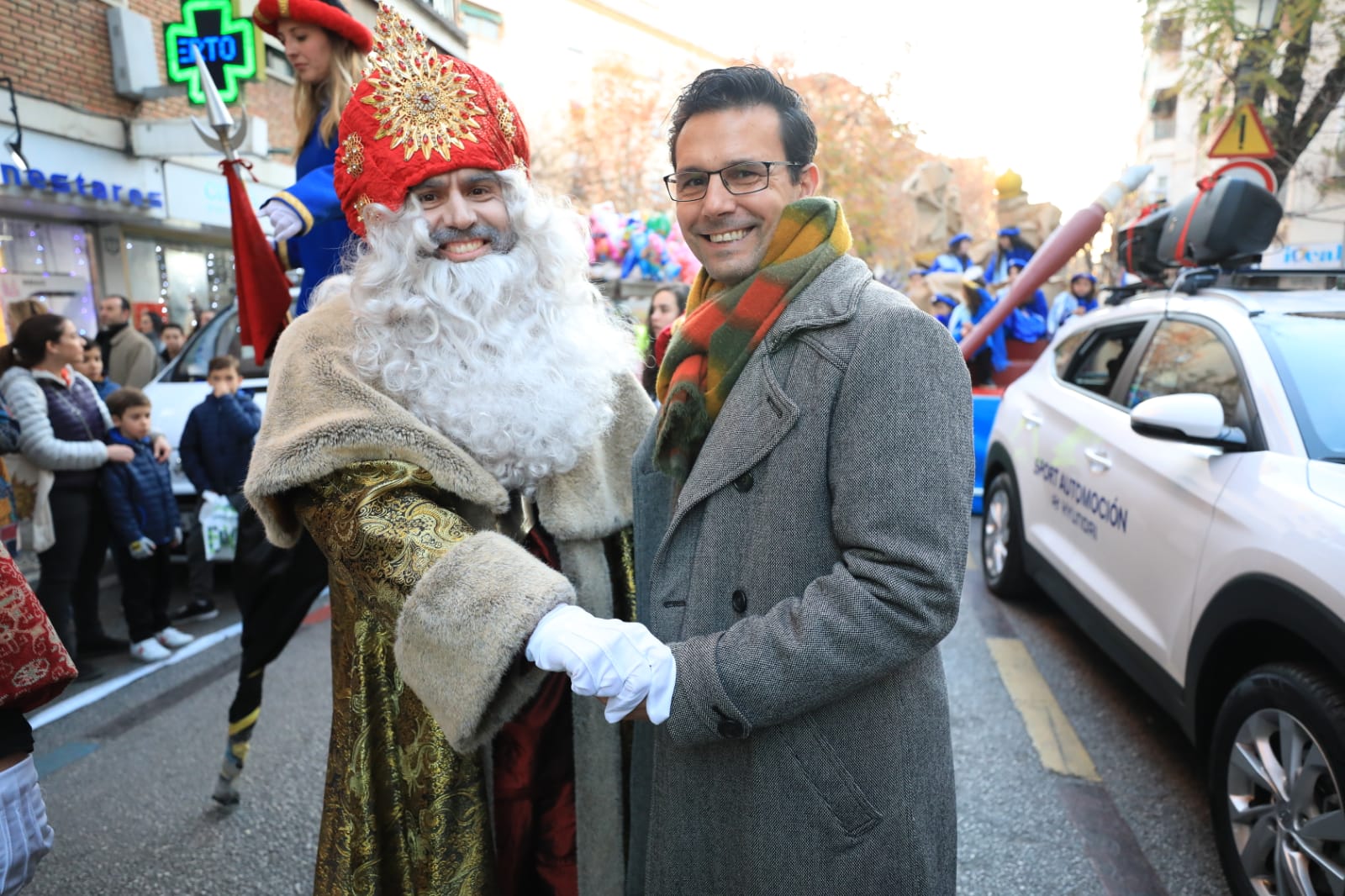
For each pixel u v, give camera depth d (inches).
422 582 43.5
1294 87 249.8
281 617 94.1
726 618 46.4
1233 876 85.7
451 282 51.9
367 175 51.9
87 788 113.3
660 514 54.7
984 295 318.7
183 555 193.0
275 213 75.3
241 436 169.0
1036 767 115.3
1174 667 102.3
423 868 53.1
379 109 51.4
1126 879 92.4
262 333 88.0
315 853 99.0
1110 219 491.8
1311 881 76.4
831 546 44.7
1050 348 178.5
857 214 739.4
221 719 133.4
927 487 41.8
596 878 56.2
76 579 156.9
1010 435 177.3
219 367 169.0
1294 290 121.7
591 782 56.1
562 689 57.9
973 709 132.3
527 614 41.1
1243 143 213.0
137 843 100.8
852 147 721.6
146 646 158.4
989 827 102.2
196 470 169.0
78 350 155.3
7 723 43.1
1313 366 99.3
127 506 153.5
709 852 47.8
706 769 47.4
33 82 319.6
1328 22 236.7
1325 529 78.4
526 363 53.5
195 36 325.7
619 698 40.8
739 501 46.4
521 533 57.6
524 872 57.6
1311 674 77.5
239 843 100.9
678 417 49.3
